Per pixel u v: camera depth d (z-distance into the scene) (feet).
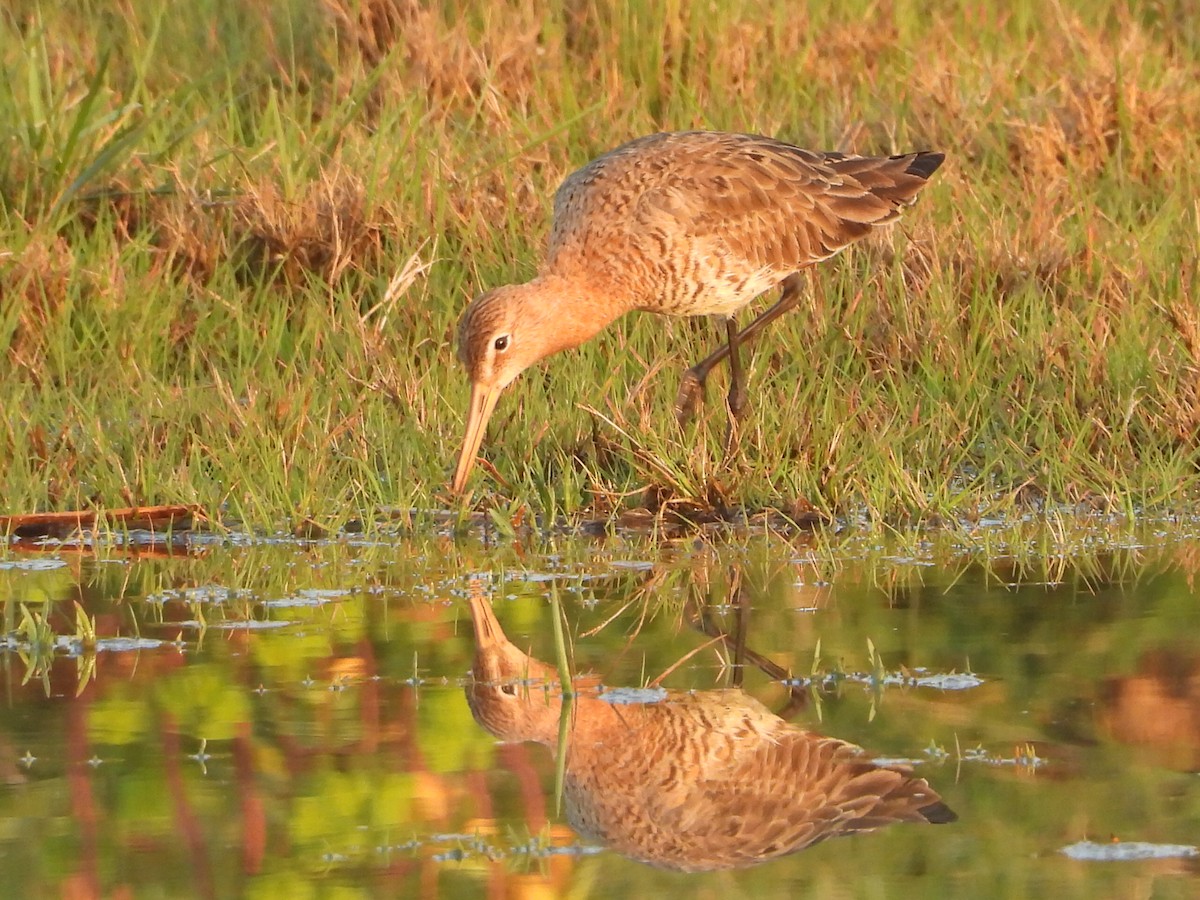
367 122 50.88
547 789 23.80
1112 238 45.52
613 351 42.22
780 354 42.57
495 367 37.29
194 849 21.80
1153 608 30.91
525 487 37.73
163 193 46.14
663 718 26.21
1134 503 37.86
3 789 23.58
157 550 35.32
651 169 38.50
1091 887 20.44
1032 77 54.13
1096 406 39.78
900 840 22.09
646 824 22.88
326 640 29.84
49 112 46.80
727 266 38.63
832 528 36.55
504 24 54.24
